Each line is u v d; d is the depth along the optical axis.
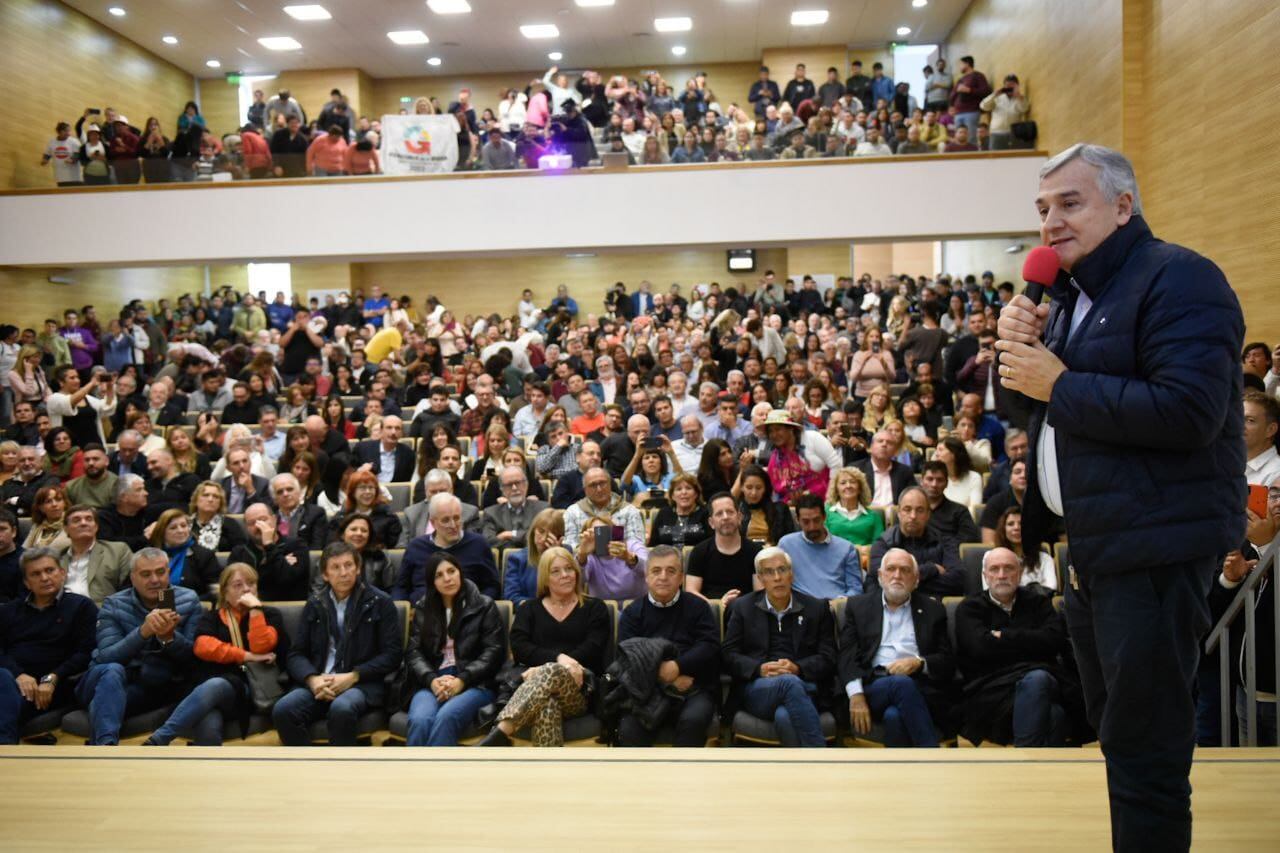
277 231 13.80
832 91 17.91
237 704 4.95
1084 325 1.84
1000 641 4.61
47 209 14.04
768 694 4.64
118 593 5.36
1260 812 2.40
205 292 20.36
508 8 17.66
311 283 20.69
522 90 21.50
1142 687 1.74
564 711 4.68
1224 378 1.66
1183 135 9.82
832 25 18.94
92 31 17.69
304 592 6.08
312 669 5.00
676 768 2.73
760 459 7.71
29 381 11.11
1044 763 2.75
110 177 13.99
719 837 2.31
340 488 7.74
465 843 2.29
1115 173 1.83
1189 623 1.76
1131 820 1.77
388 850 2.27
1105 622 1.79
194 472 8.38
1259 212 8.44
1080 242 1.84
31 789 2.63
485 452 8.47
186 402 11.25
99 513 6.88
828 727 4.74
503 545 6.59
